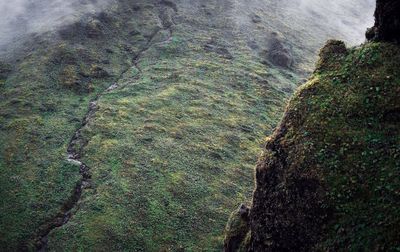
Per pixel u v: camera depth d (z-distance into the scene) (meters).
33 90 60.38
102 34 77.31
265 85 68.00
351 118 18.55
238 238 24.05
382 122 17.67
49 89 61.25
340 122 18.67
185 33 81.56
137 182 44.03
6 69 66.75
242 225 24.52
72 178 44.53
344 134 18.19
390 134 17.16
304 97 20.94
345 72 20.34
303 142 19.22
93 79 65.31
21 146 48.97
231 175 47.53
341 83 20.05
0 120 53.97
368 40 22.20
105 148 49.00
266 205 20.86
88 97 61.28
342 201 16.62
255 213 21.88
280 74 73.19
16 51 72.69
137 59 73.00
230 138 54.12
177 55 74.12
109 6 87.62
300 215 18.30
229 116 58.78
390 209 15.05
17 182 43.19
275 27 90.62
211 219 40.78
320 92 20.42
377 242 14.66
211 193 44.12
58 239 36.88
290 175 19.09
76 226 38.06
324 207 17.08
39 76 63.62
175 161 48.12
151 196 42.34
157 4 92.38
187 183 44.94
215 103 61.16
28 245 36.75
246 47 79.88
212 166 48.41
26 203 40.66
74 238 36.91
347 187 16.73
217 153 50.72
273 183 20.66
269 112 61.56
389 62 19.12
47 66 66.19
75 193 42.94
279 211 19.64
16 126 52.53
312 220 17.61
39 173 44.81
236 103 62.16
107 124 53.59
